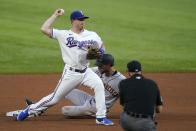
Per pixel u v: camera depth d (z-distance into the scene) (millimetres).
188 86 50219
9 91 47250
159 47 71312
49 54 65125
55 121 35188
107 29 80500
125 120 26281
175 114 37844
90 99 36375
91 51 33812
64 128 32469
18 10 88938
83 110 35969
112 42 73125
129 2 100438
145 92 26172
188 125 33688
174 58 65312
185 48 71312
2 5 91625
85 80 34188
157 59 64500
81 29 34031
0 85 49812
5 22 81000
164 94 46469
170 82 52219
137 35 77688
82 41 33750
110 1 100188
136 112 26031
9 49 66562
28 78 53188
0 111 39062
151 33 79375
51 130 31781
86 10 91812
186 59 64938
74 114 36031
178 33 79938
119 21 85688
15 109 39812
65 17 86312
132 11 93125
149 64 61625
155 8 96500
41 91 47375
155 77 54688
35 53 65375
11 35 73562
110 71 35531
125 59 64062
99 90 33875
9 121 35031
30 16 85625
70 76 34188
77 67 34062
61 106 40781
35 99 44188
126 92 26375
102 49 34438
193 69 59312
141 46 71500
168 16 90875
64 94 34750
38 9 90250
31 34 74750
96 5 96312
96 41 34000
